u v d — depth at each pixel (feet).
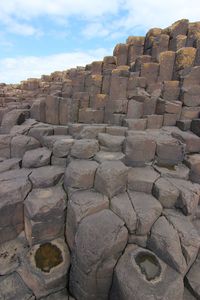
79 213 11.97
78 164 15.28
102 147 18.67
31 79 66.13
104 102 30.22
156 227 12.05
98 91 33.63
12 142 19.97
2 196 13.19
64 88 41.70
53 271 11.39
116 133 20.86
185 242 11.25
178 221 12.70
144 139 17.35
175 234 11.58
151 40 38.14
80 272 10.55
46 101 26.53
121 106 28.14
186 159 18.49
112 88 30.86
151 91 30.63
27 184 14.40
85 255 10.19
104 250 10.19
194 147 19.77
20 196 13.60
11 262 12.04
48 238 13.30
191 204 13.48
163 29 38.68
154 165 18.01
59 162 18.22
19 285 10.97
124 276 9.80
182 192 13.94
